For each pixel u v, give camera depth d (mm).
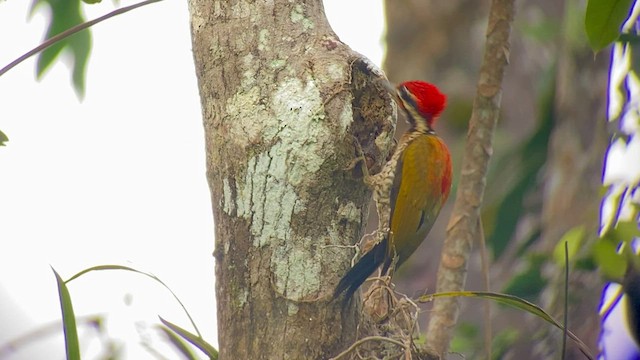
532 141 14359
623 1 9141
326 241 8406
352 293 8359
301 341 8242
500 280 14680
